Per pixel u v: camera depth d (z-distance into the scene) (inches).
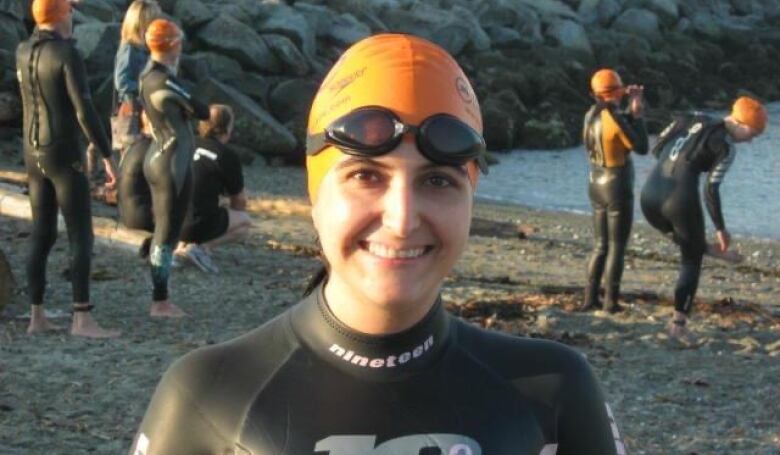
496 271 469.1
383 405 81.4
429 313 83.6
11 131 765.9
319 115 80.6
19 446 219.0
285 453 80.1
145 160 331.3
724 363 321.4
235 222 401.1
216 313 343.3
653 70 1307.8
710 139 337.1
